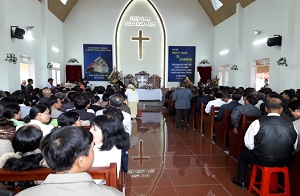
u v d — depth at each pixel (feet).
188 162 13.88
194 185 10.96
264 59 29.09
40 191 2.98
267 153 9.09
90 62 42.88
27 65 28.43
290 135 8.94
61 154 3.11
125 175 12.01
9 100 13.91
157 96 38.60
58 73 39.68
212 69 44.47
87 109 12.17
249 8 32.32
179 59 44.34
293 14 23.38
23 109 13.10
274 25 26.53
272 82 27.12
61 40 40.75
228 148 16.29
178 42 44.19
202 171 12.56
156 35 43.96
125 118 10.96
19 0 24.61
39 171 4.99
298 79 22.80
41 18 31.30
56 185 3.00
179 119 22.98
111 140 7.20
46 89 18.02
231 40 37.09
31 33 27.99
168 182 11.27
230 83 37.68
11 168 5.00
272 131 8.96
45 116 9.42
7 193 3.52
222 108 16.53
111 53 43.21
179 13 43.96
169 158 14.57
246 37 33.27
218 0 38.45
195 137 19.60
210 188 10.66
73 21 42.29
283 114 11.20
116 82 37.19
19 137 5.69
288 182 9.33
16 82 23.84
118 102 12.10
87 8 42.52
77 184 3.03
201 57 44.50
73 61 42.09
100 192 3.11
